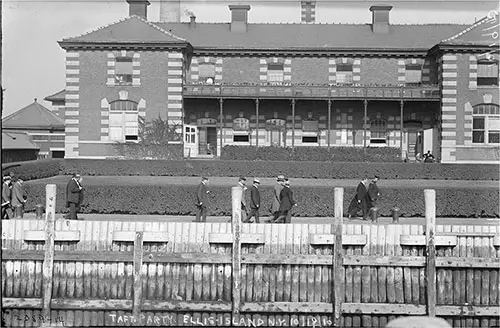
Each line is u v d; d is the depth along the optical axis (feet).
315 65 168.55
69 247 59.72
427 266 57.82
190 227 59.98
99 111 158.20
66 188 85.76
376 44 167.53
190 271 58.80
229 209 92.32
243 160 140.26
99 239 59.93
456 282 58.44
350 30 174.29
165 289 58.65
